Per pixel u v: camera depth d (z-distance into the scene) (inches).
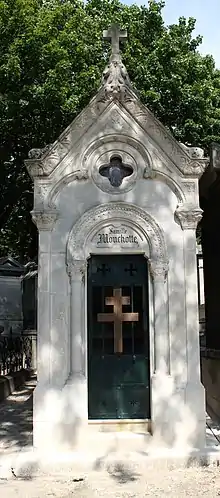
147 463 327.3
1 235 797.2
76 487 296.5
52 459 327.6
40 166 366.0
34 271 1066.7
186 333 356.5
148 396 362.0
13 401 614.5
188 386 350.9
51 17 561.6
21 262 1133.1
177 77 616.4
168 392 349.7
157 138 369.1
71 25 590.6
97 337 366.6
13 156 621.0
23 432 429.4
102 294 369.1
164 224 366.3
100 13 697.6
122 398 362.3
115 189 369.1
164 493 285.0
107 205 365.7
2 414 520.7
